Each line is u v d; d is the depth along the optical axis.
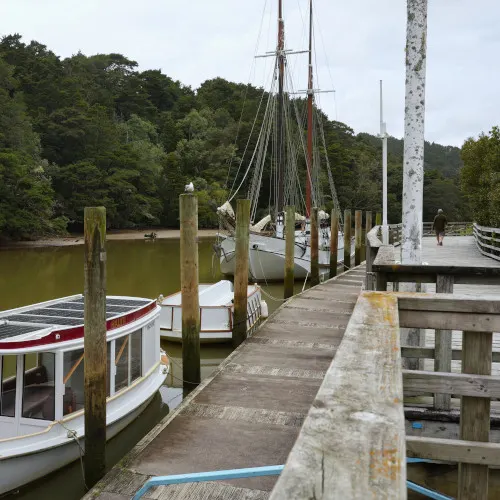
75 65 102.25
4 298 19.11
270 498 1.00
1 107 51.12
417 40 5.52
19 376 6.29
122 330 7.45
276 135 28.34
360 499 0.99
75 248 44.50
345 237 23.14
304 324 10.59
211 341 12.18
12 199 46.44
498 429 4.50
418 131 5.61
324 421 1.33
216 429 5.74
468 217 81.69
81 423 6.57
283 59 28.41
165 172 75.56
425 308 2.86
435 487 4.18
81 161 64.06
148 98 117.06
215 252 24.16
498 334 7.24
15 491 5.94
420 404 4.90
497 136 27.88
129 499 4.40
